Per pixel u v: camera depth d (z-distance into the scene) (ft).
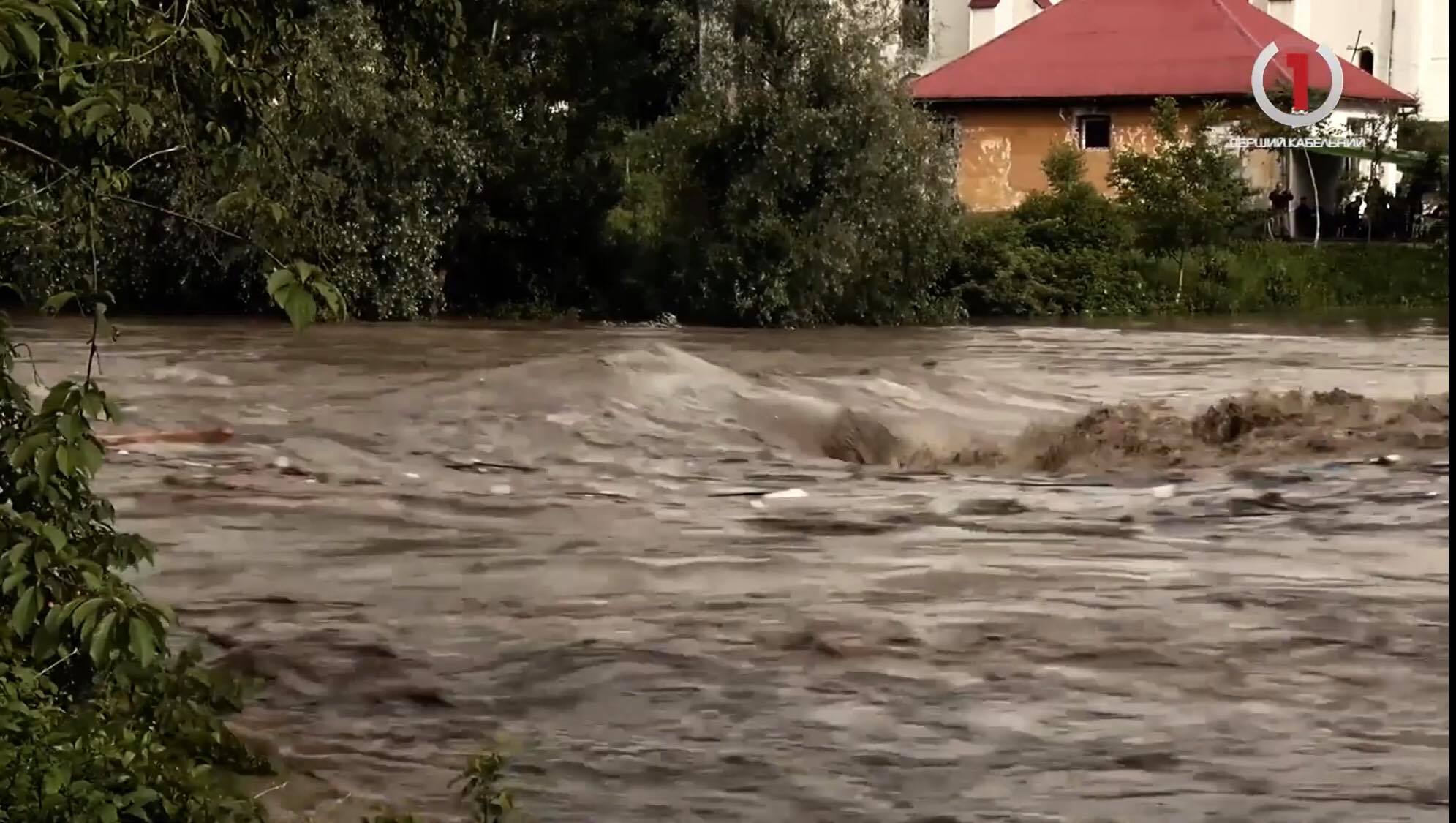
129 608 19.70
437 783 26.94
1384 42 184.85
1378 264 146.51
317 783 26.81
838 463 60.29
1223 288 143.74
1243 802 26.05
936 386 79.82
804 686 31.86
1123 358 100.53
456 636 35.47
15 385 20.75
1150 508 49.57
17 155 21.29
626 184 134.82
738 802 26.22
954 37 187.62
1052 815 25.52
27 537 19.99
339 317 19.60
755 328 124.88
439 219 123.34
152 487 52.70
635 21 139.95
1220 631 35.60
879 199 125.80
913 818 25.40
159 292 120.26
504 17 141.59
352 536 46.06
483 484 54.70
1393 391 82.99
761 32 125.49
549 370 71.15
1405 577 40.34
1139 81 160.66
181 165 23.49
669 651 34.22
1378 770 27.25
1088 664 33.19
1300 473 54.03
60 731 19.66
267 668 33.14
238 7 23.00
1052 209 147.95
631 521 48.70
